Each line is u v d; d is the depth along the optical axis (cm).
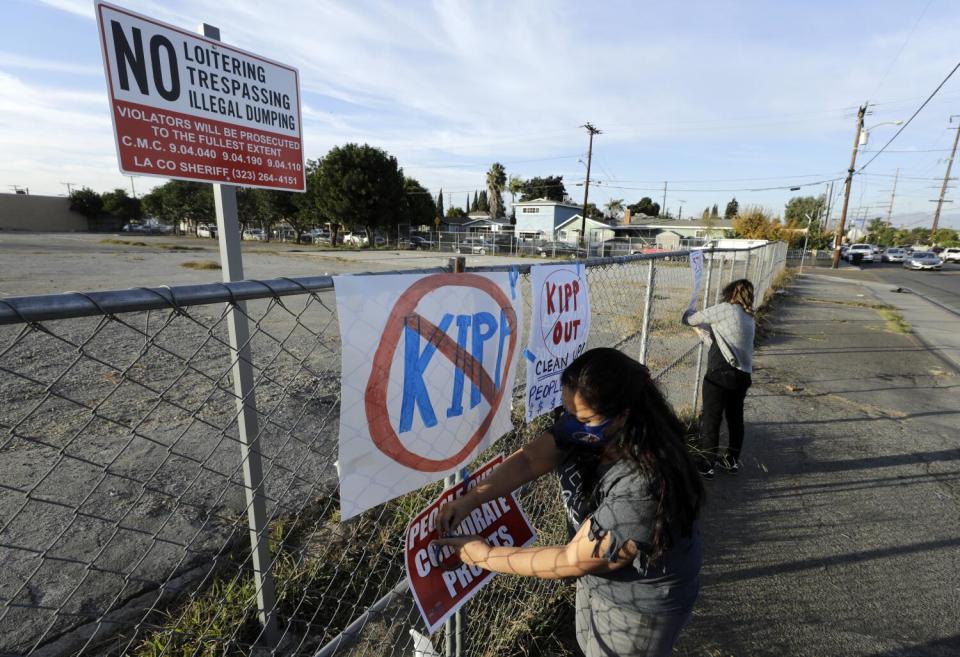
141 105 170
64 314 96
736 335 380
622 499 134
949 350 896
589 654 170
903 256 4191
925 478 420
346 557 278
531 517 296
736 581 294
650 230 5269
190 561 276
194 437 423
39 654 218
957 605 279
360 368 131
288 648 221
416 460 153
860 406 595
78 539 290
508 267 188
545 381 219
